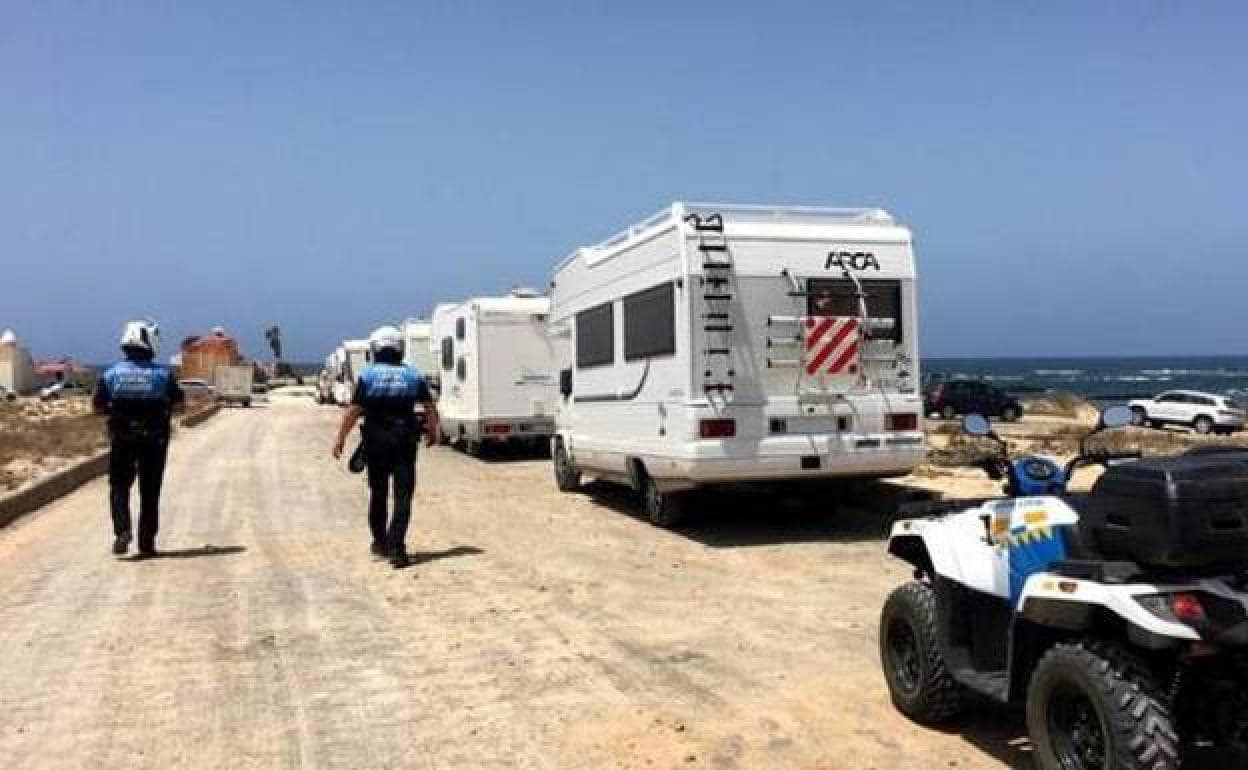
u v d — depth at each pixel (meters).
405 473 11.23
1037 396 74.56
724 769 5.60
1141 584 4.65
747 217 12.49
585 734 6.13
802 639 8.02
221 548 12.34
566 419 16.48
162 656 7.83
